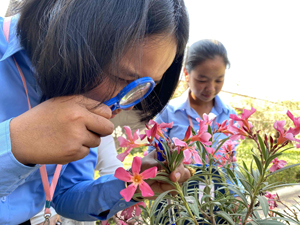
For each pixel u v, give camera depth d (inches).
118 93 30.0
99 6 25.6
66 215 47.3
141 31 25.9
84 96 27.3
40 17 29.5
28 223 42.8
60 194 49.2
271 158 30.6
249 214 32.8
